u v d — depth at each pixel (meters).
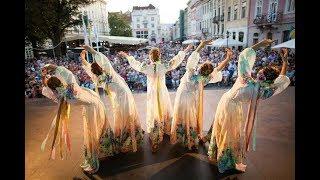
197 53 4.11
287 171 3.55
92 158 3.68
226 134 3.52
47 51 21.30
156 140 4.27
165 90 4.63
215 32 26.73
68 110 3.67
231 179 3.43
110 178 3.57
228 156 3.57
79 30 24.61
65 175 3.68
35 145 4.75
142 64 4.34
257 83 3.30
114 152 4.20
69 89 3.47
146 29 67.19
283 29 16.44
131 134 4.21
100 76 4.00
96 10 35.38
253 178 3.43
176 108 4.28
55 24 18.48
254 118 3.45
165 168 3.76
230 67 10.16
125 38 21.25
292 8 15.60
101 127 4.00
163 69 4.35
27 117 6.68
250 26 18.98
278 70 3.23
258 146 4.31
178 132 4.34
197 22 35.28
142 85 10.02
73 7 19.38
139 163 3.93
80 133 5.25
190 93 4.13
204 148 4.34
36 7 16.25
